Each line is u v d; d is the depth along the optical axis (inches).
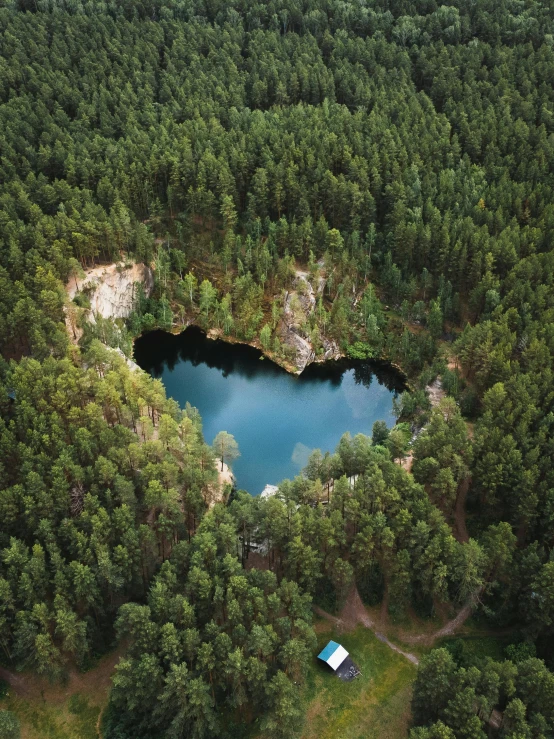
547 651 3395.7
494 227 5900.6
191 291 6102.4
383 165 6382.9
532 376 4387.3
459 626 3582.7
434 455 4018.2
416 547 3462.1
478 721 2731.3
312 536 3484.3
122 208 5910.4
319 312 5831.7
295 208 6318.9
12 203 5575.8
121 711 3095.5
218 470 4409.5
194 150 6545.3
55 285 5022.1
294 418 5255.9
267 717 2876.5
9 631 3139.8
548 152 6560.0
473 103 7342.5
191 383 5600.4
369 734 3100.4
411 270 6043.3
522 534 3799.2
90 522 3383.4
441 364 5147.6
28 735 3061.0
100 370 4635.8
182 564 3361.2
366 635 3523.6
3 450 3727.9
